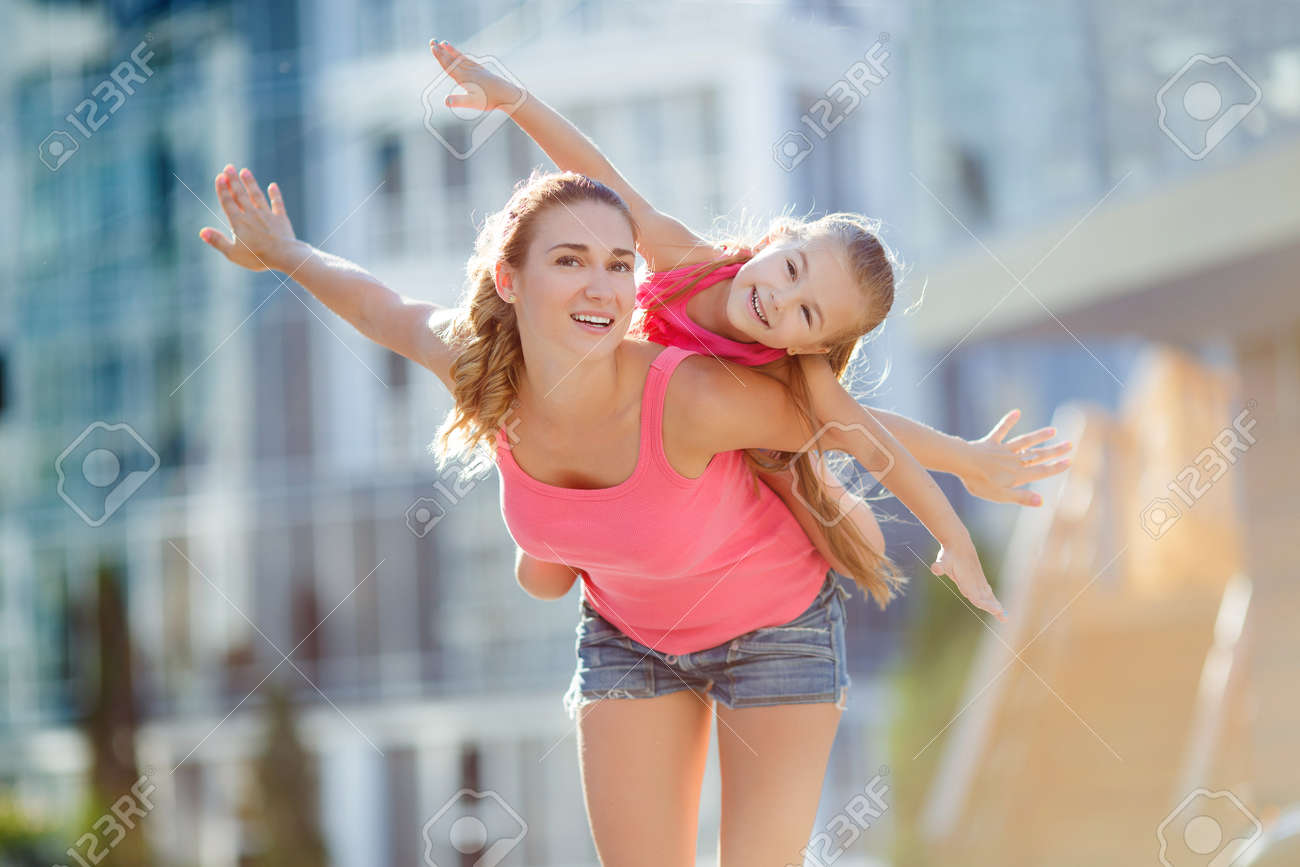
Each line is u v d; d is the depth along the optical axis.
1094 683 23.31
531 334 7.60
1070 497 25.36
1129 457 28.17
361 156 47.53
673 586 8.23
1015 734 21.94
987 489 8.88
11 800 43.22
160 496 47.97
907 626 43.75
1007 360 54.00
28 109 47.28
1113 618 24.27
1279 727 20.86
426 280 47.31
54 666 46.53
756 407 7.96
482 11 47.25
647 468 7.82
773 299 7.95
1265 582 21.83
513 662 46.47
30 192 48.09
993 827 21.02
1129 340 24.08
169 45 47.38
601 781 8.37
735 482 8.18
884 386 47.38
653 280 8.44
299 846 44.00
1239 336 23.20
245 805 44.88
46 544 47.62
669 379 7.79
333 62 47.25
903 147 24.83
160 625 47.25
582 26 47.16
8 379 48.38
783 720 8.31
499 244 7.69
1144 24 21.31
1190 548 27.72
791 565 8.44
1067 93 22.05
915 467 8.19
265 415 47.84
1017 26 23.28
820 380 8.18
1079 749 22.34
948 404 51.66
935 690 41.94
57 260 48.22
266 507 47.75
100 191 47.91
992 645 22.53
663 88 46.41
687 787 8.45
